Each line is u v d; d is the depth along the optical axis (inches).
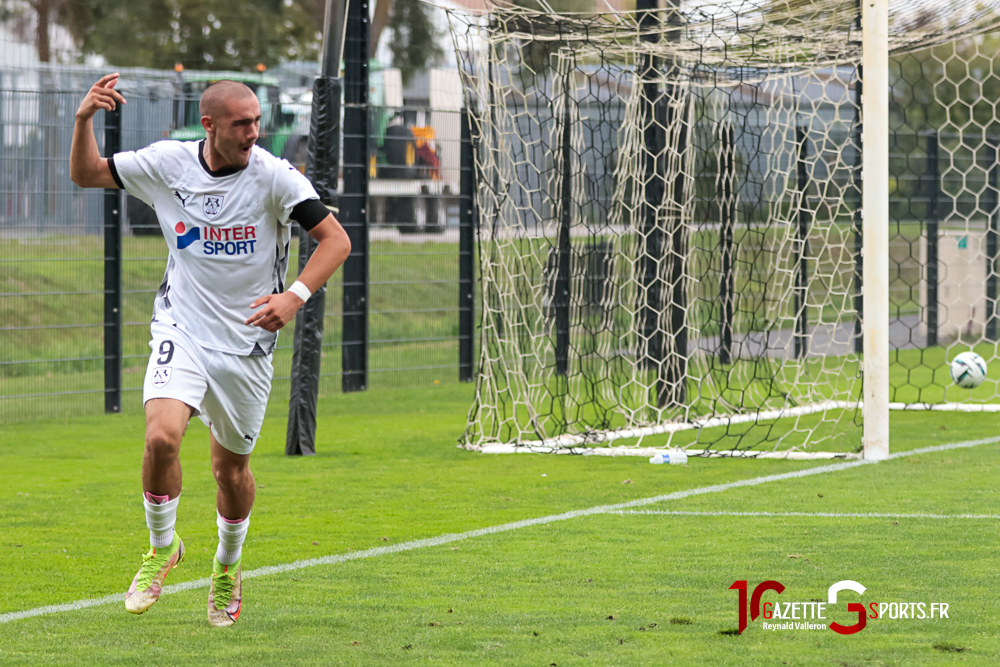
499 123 1049.5
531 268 1176.8
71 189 1255.5
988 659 415.8
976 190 1963.6
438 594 520.7
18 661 426.0
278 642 448.5
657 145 1267.2
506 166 1069.1
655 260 1167.0
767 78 1185.4
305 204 442.9
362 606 502.0
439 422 1186.0
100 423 1207.6
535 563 579.2
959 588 515.5
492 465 917.8
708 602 500.1
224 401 453.4
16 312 1296.8
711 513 703.1
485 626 466.9
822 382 1414.9
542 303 1146.7
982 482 797.2
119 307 1282.0
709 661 417.4
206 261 447.5
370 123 1421.0
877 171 883.4
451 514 716.0
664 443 1037.2
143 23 2400.3
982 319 1972.2
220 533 472.1
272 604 506.3
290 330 1451.8
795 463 900.0
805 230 1413.6
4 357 1274.6
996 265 1971.0
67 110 1253.7
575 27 1050.1
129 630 468.4
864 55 875.4
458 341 1536.7
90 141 444.1
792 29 1074.1
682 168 1256.8
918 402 1284.4
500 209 1047.6
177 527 682.2
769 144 1600.6
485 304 1032.2
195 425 1175.6
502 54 1179.9
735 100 1455.5
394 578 553.0
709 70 1214.3
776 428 1107.9
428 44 2206.0
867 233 900.6
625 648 434.0
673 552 597.3
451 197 1504.7
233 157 435.2
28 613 497.0
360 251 1425.9
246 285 450.3
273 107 1462.8
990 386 1453.0
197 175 444.5
